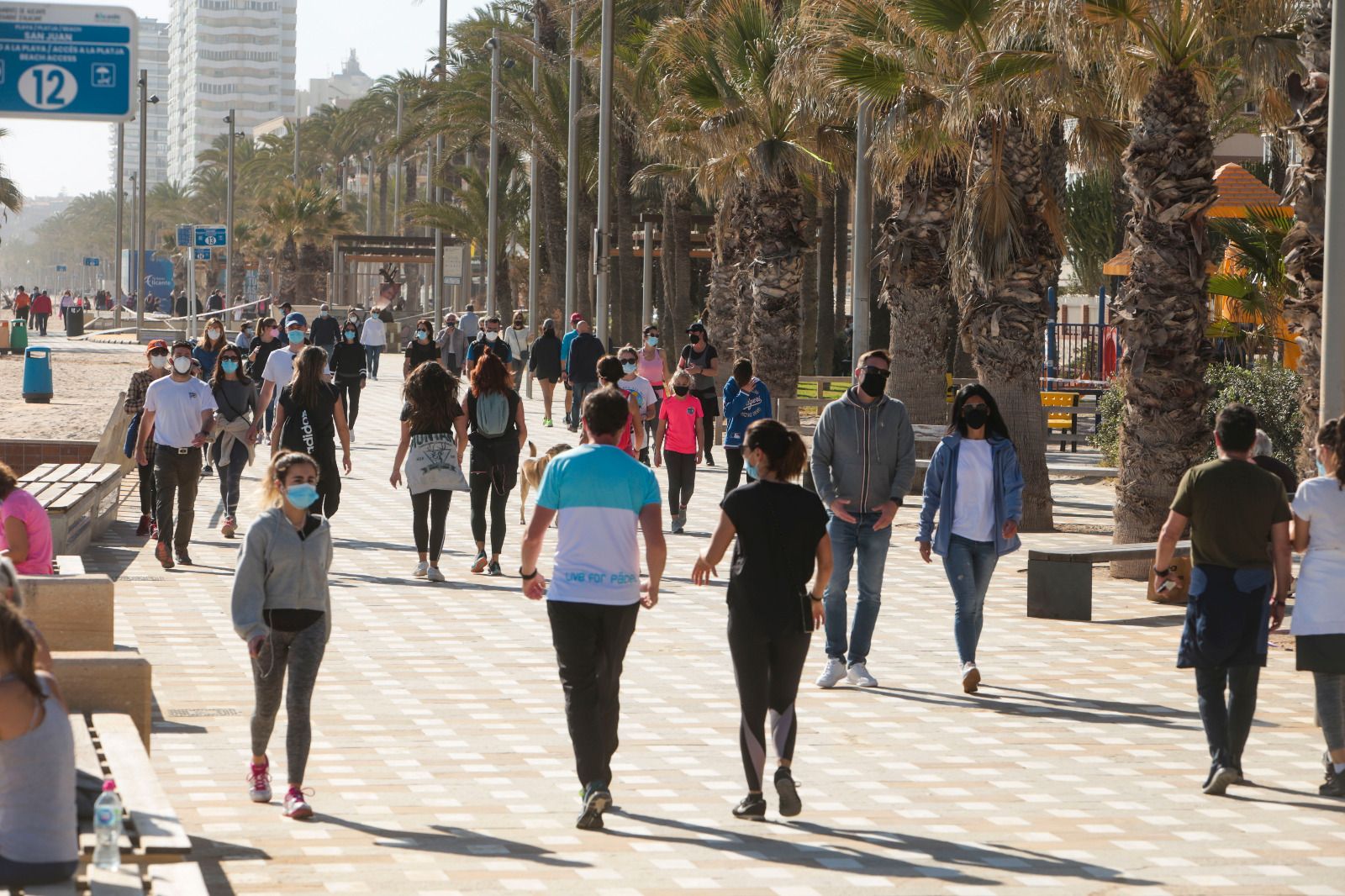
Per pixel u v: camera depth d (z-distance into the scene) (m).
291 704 9.05
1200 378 18.97
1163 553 9.93
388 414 44.56
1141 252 18.95
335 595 17.19
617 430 9.35
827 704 12.34
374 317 61.59
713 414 32.16
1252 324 29.77
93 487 20.30
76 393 45.44
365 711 11.80
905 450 12.93
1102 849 8.54
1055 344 46.78
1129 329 19.08
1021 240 22.89
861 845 8.59
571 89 53.41
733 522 9.33
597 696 9.10
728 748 10.88
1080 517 25.30
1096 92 21.84
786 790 8.98
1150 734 11.39
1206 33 18.23
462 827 8.84
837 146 36.00
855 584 18.73
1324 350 12.24
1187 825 9.05
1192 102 18.67
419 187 165.25
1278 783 10.03
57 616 10.46
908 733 11.38
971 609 12.80
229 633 14.70
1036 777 10.14
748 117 35.91
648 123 51.09
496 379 18.77
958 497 12.78
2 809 6.08
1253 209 25.11
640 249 75.62
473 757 10.48
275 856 8.19
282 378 24.77
